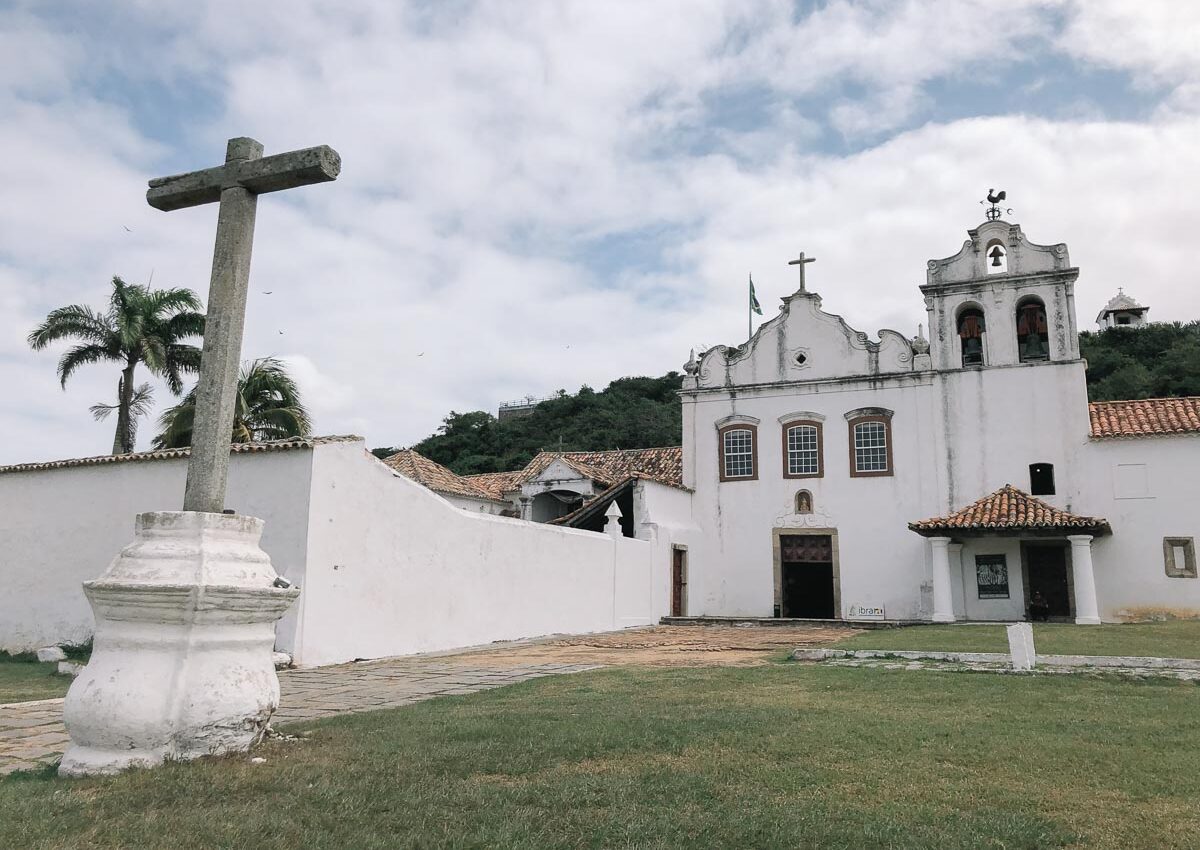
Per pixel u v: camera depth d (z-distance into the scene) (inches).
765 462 1013.8
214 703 205.3
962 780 194.1
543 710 294.2
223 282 240.2
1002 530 826.8
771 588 986.7
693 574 999.0
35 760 232.7
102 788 180.9
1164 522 844.6
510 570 688.4
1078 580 807.7
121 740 197.2
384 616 555.8
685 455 1051.9
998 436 921.5
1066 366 908.6
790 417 1010.7
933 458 941.2
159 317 991.6
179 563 208.1
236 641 215.3
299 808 166.7
